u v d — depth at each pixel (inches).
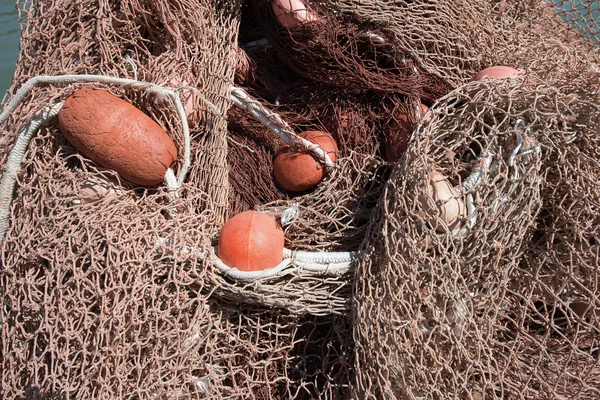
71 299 31.0
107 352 30.2
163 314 31.4
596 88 34.3
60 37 35.4
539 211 33.2
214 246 34.8
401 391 31.5
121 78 34.0
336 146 39.1
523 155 32.3
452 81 38.7
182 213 34.3
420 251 31.4
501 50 39.8
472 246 32.3
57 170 33.5
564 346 33.1
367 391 31.3
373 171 38.0
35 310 31.8
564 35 45.6
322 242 36.7
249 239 33.1
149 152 33.0
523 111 32.8
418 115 37.8
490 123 34.5
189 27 36.1
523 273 33.4
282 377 33.9
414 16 38.0
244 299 33.3
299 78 41.7
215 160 37.0
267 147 40.4
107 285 31.5
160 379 31.0
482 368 31.2
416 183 32.3
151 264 31.5
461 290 31.6
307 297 33.7
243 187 39.6
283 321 34.8
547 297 33.6
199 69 36.4
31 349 32.5
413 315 31.4
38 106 33.2
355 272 33.5
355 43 38.2
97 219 32.1
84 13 35.3
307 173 38.0
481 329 31.9
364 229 36.5
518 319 32.8
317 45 37.8
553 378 32.9
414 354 31.5
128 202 33.3
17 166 33.4
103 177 33.4
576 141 33.8
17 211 33.8
